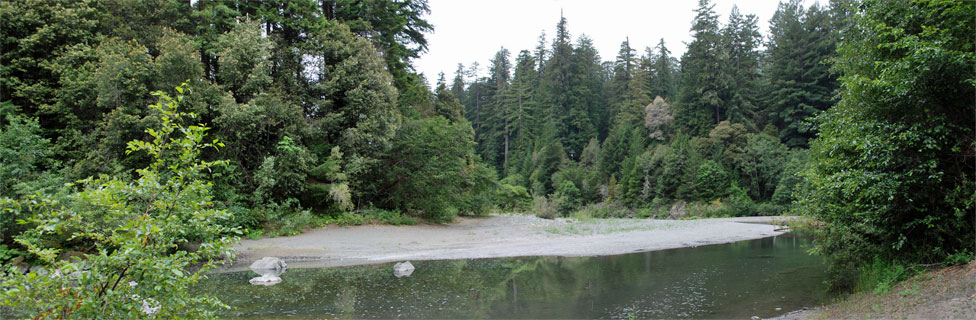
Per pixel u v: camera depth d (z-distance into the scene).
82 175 15.09
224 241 3.52
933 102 7.76
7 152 11.49
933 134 7.75
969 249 7.68
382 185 23.69
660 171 46.53
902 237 8.11
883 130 8.19
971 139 7.61
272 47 19.91
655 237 19.53
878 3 9.08
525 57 81.12
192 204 3.46
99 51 16.30
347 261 13.14
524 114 66.12
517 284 9.82
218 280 10.18
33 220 3.30
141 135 15.77
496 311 7.64
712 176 42.00
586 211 45.53
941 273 7.41
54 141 17.22
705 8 53.56
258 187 17.83
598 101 71.19
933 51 7.22
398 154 23.47
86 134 16.88
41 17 17.31
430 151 23.44
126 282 3.23
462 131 24.23
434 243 17.14
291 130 19.41
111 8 18.89
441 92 36.69
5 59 16.61
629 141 53.53
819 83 47.38
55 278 3.06
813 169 9.95
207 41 20.75
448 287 9.53
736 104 49.47
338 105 22.83
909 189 7.98
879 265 8.87
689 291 9.08
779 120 48.69
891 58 8.78
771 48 58.41
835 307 7.30
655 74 73.75
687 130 52.00
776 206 38.31
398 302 8.23
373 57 22.72
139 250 3.07
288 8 21.95
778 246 16.66
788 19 50.56
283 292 8.99
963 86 7.46
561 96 64.75
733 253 14.70
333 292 9.02
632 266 12.16
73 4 17.86
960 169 7.92
